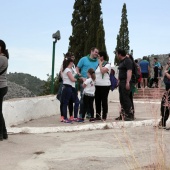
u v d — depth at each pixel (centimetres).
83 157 696
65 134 941
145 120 1081
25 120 1203
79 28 4178
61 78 1181
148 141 819
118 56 1105
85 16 4238
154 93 611
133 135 889
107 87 1124
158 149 560
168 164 577
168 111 920
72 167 635
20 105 1173
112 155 707
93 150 752
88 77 1124
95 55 1176
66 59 1123
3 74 815
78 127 998
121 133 920
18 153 730
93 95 1124
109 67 1125
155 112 623
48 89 4088
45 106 1372
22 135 929
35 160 678
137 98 2130
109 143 815
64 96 1134
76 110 1170
